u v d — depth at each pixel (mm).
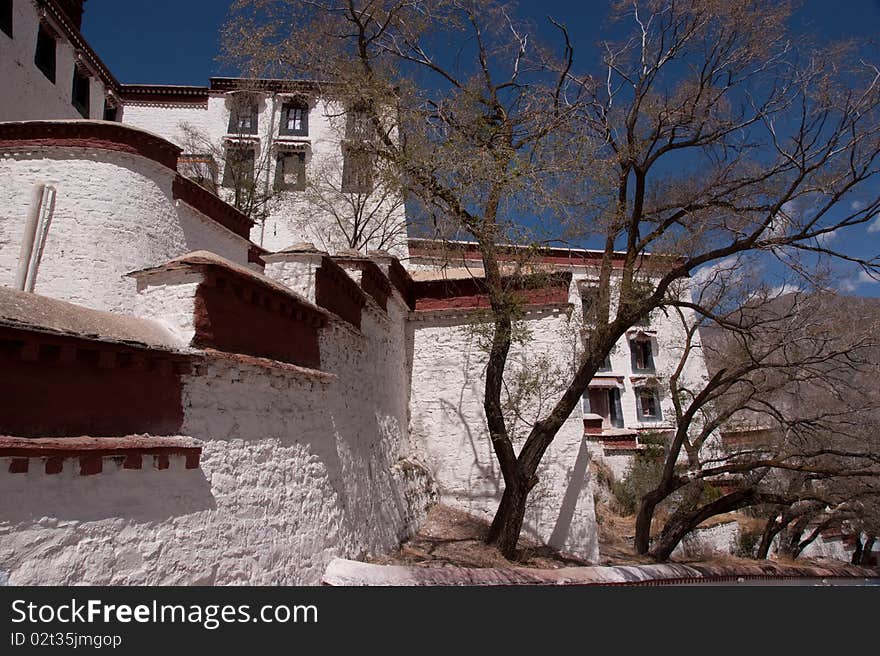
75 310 5023
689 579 12867
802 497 16172
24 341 3998
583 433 13906
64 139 11438
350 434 9758
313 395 8414
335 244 21547
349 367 10031
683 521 15977
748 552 21578
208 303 6031
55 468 4168
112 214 11250
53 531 4152
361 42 11578
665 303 12305
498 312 11164
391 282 13172
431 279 15227
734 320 14891
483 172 9250
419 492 13070
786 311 14062
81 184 11266
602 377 28469
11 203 11109
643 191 11586
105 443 4531
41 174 11281
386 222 20281
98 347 4586
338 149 23500
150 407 5184
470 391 14367
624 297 11547
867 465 14859
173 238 12312
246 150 23516
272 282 7418
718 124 11570
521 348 14203
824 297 13477
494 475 13812
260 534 6578
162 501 5195
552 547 13109
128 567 4738
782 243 11461
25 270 9562
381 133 11203
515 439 13781
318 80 12336
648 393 28594
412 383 14703
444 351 14742
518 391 13188
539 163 9477
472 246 11758
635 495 21406
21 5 15734
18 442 3826
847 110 10750
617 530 18969
